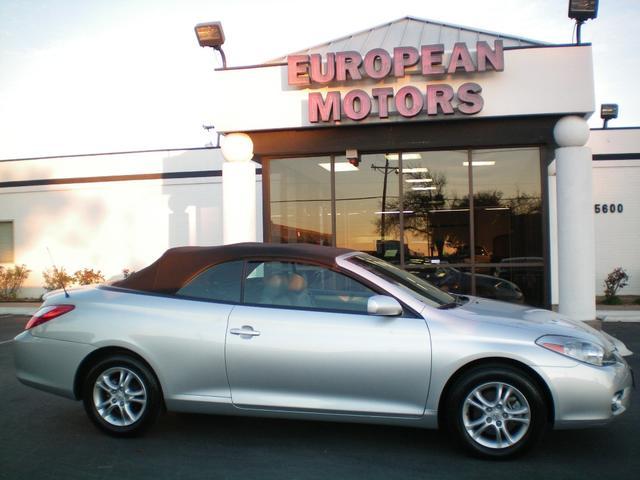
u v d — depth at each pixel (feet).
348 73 32.35
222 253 16.79
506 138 32.53
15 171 59.93
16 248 60.08
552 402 14.05
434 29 39.93
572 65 31.07
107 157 57.57
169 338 15.75
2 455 15.33
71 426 17.72
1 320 46.01
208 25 33.60
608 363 14.37
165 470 14.20
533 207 34.27
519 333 14.40
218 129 34.40
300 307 15.58
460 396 14.35
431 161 35.45
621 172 50.16
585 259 30.94
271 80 33.96
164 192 56.39
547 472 13.73
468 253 35.01
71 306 16.88
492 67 31.04
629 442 15.66
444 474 13.70
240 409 15.44
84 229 58.23
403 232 35.73
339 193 36.32
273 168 37.01
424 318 14.79
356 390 14.76
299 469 14.15
